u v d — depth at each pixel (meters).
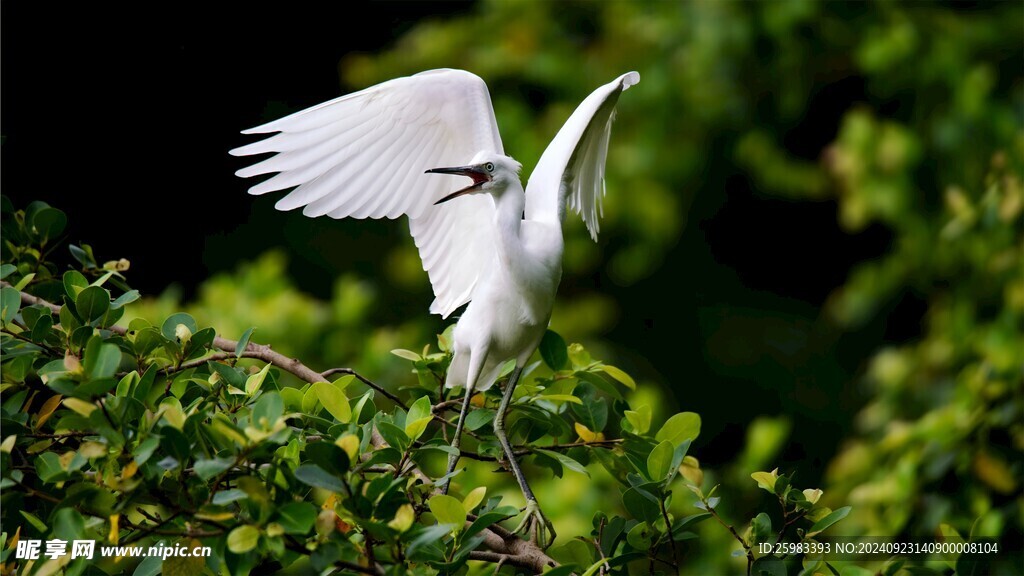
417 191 6.35
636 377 14.75
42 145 13.83
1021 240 9.83
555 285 6.01
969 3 14.80
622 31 14.05
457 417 6.25
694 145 13.81
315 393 5.05
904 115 14.26
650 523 4.75
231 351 5.86
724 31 13.39
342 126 6.11
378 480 3.85
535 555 4.80
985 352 9.17
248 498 3.68
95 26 14.18
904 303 14.74
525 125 13.78
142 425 3.86
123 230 14.36
